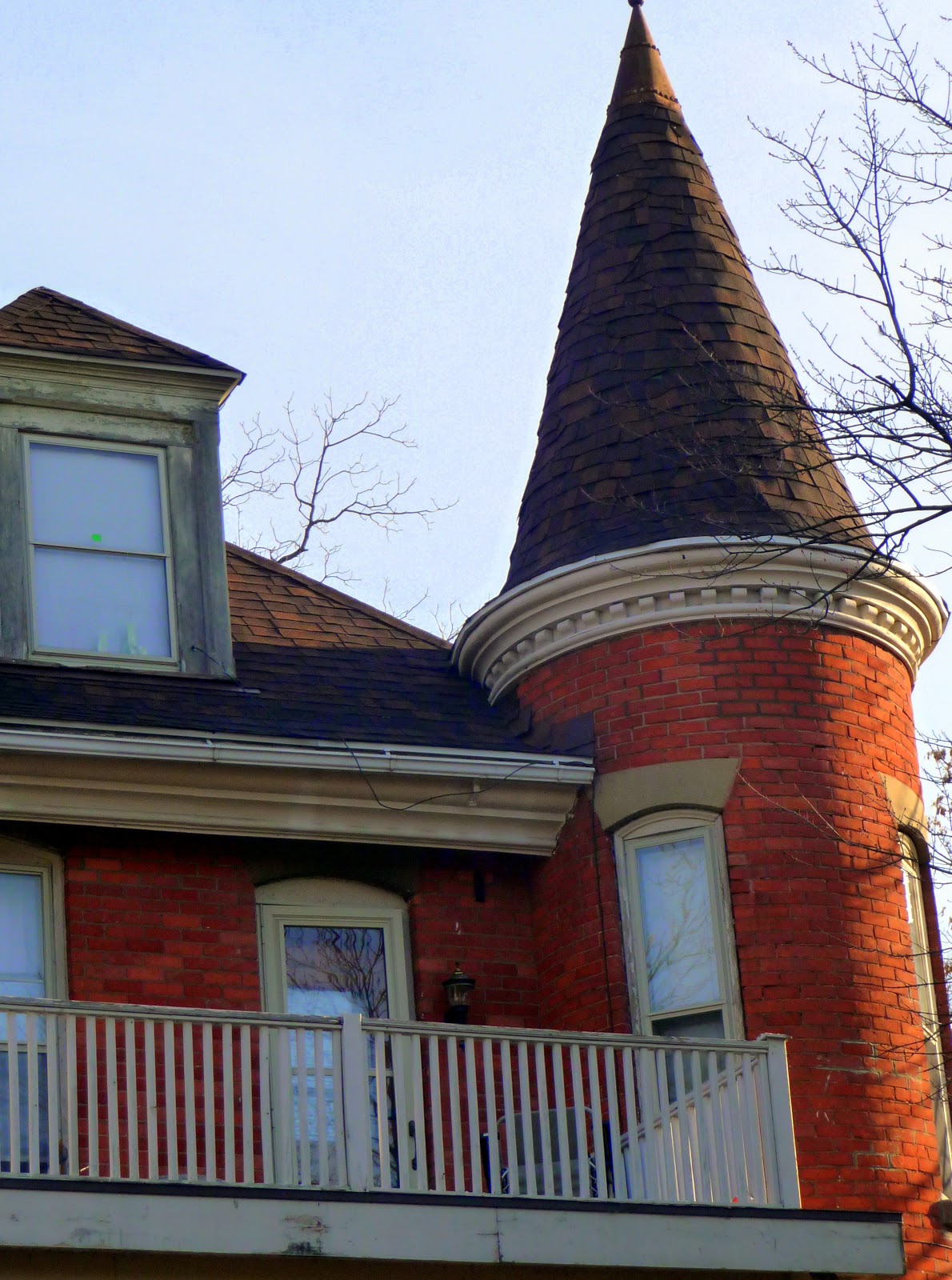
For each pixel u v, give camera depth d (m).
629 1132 13.11
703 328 16.83
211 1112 12.23
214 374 16.16
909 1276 13.94
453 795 14.99
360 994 14.87
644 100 18.44
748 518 15.63
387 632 17.22
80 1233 11.62
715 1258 12.84
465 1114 14.80
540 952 15.38
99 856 14.36
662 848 15.09
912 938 15.23
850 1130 14.20
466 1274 12.70
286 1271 12.33
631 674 15.45
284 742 14.47
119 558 15.52
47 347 15.67
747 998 14.47
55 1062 12.02
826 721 15.28
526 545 16.48
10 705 14.27
